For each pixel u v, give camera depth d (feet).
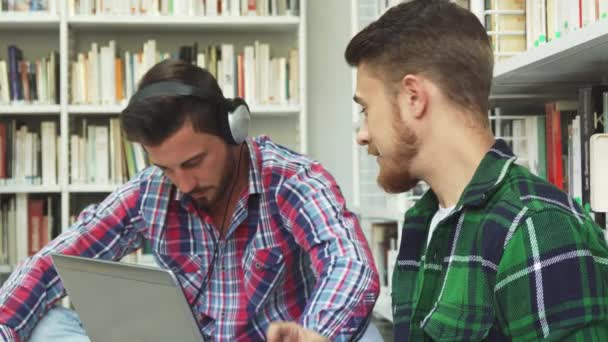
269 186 4.51
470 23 2.74
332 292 3.73
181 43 10.82
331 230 4.12
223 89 10.13
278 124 11.09
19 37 10.57
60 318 4.55
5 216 9.91
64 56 9.75
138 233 4.95
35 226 9.97
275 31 10.86
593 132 4.38
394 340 3.21
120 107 9.87
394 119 2.75
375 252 9.20
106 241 4.78
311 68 11.09
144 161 10.03
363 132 2.93
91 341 3.71
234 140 4.15
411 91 2.71
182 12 10.00
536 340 2.34
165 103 3.83
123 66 10.07
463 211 2.72
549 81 5.10
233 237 4.62
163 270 2.93
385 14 2.86
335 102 11.12
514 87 5.42
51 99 9.90
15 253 9.91
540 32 4.89
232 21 10.03
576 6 4.30
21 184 9.84
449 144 2.71
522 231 2.43
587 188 4.40
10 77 9.82
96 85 9.97
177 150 3.93
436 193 2.84
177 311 2.98
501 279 2.44
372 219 10.19
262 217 4.55
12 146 9.84
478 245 2.58
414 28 2.72
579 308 2.29
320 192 4.33
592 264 2.35
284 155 4.65
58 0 9.87
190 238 4.70
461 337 2.55
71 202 10.19
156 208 4.70
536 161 5.39
